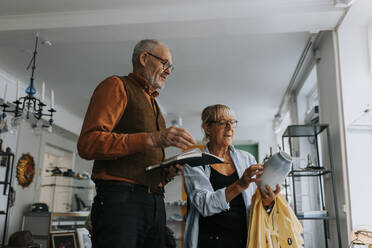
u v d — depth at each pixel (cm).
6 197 525
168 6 307
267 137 770
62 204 570
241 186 126
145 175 104
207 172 145
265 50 423
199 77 517
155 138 94
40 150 626
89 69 469
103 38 335
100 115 99
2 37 335
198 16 302
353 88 301
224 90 576
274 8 295
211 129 150
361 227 270
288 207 132
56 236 496
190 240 137
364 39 306
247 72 496
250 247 126
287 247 129
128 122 106
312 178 364
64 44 394
